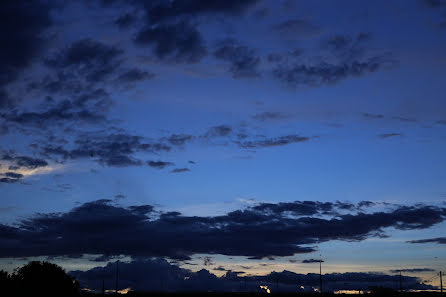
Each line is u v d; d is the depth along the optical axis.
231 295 152.00
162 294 141.00
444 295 144.50
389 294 150.12
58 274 125.69
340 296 148.50
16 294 117.56
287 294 152.50
